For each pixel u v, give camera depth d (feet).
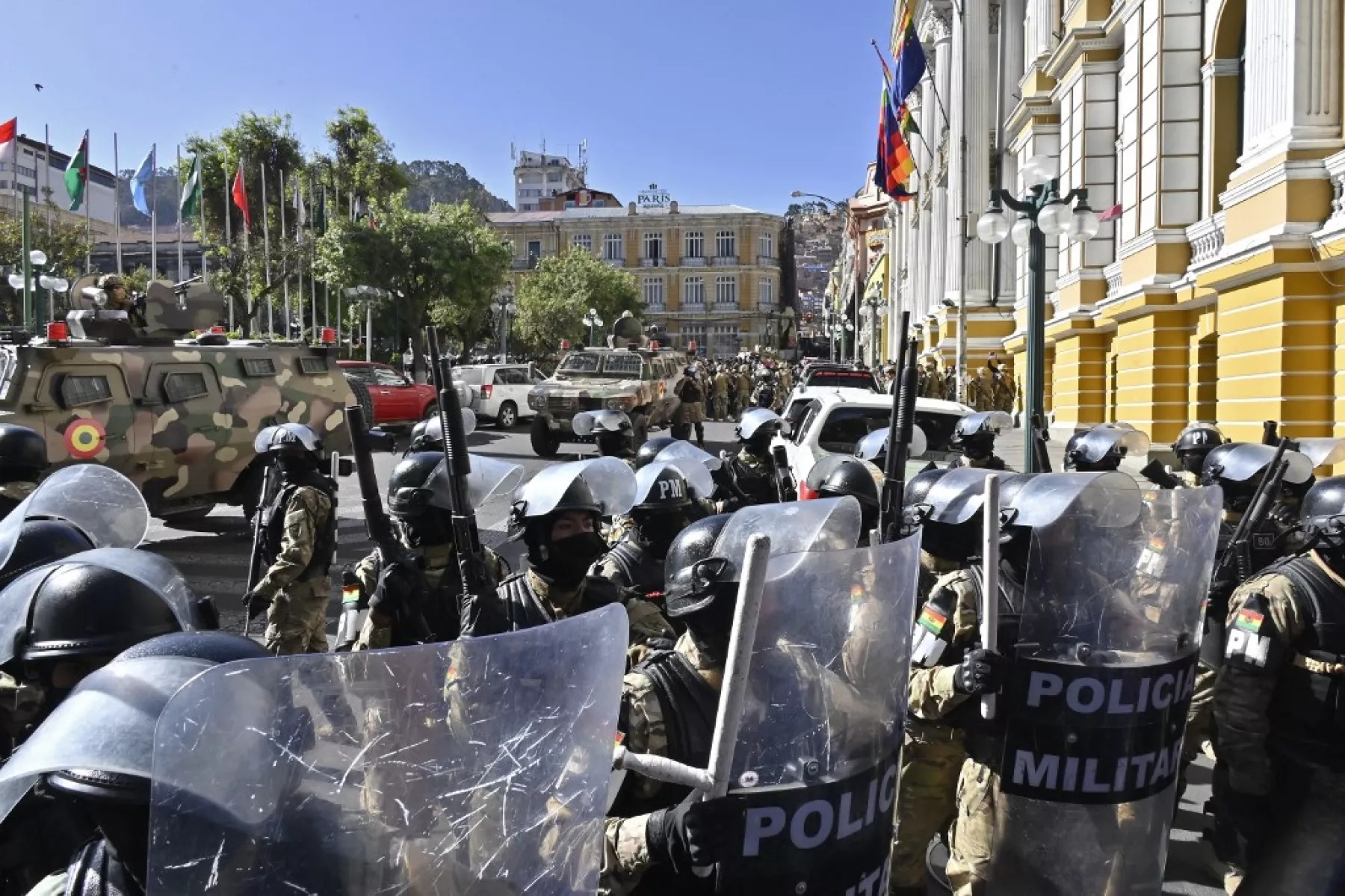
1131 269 56.24
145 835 4.92
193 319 40.16
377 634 11.80
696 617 7.13
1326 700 9.99
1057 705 9.09
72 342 35.14
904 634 7.18
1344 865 9.98
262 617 27.02
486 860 5.09
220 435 38.06
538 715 5.30
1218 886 13.87
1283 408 37.73
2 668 7.37
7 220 116.06
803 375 74.28
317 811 4.77
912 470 28.22
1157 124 52.19
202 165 129.90
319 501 17.66
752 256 273.13
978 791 9.63
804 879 6.60
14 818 6.87
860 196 258.16
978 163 97.40
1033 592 9.27
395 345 144.56
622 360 74.28
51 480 11.43
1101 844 9.07
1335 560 10.20
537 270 202.90
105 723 4.84
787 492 25.55
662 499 14.42
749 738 6.61
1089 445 18.97
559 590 10.83
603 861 6.76
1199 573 9.34
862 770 6.87
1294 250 36.88
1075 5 66.13
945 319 100.83
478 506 12.35
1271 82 38.55
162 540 38.55
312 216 131.95
